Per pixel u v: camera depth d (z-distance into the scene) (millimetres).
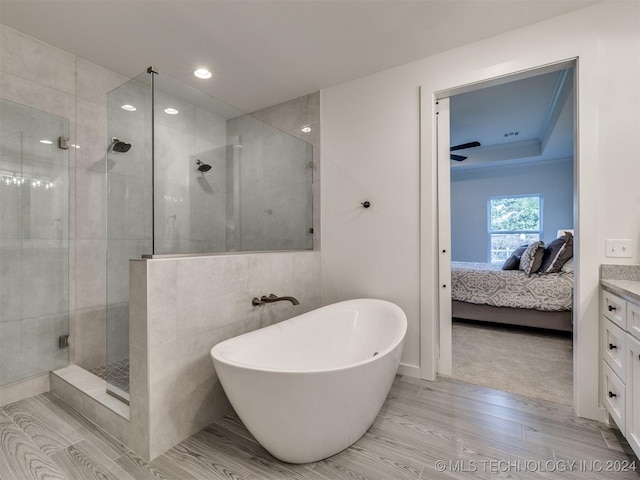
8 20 1843
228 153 2385
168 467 1380
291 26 1924
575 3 1730
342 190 2664
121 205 1954
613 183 1694
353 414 1401
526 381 2221
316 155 2807
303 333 1989
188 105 2121
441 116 2334
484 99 3342
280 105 3016
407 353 2359
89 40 2047
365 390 1393
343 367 1273
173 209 1989
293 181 2738
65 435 1602
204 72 2465
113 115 2049
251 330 1986
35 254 2043
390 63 2350
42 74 2066
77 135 2242
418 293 2314
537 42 1894
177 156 2035
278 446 1361
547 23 1865
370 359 1377
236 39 2051
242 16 1829
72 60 2213
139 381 1449
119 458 1429
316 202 2814
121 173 1973
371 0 1711
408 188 2357
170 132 1991
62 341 2154
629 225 1667
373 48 2160
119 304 1815
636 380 1307
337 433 1392
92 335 2318
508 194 5527
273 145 2650
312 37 2035
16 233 1963
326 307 2264
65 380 1949
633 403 1332
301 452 1368
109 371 1789
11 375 1931
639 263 1644
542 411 1828
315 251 2717
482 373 2361
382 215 2467
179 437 1546
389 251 2438
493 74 2027
